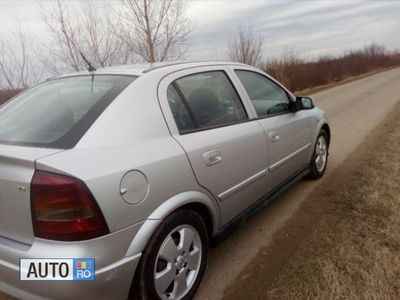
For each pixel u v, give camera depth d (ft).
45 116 7.87
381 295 7.93
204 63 10.11
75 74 9.77
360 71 133.28
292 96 13.71
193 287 8.30
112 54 36.35
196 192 8.05
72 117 7.39
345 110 37.50
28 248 6.29
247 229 11.82
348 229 11.00
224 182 8.99
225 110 9.84
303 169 14.34
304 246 10.39
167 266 7.51
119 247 6.42
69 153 6.37
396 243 9.89
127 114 7.36
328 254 9.74
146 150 7.14
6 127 7.98
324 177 16.17
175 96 8.54
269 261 9.85
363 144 21.81
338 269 9.00
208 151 8.44
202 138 8.50
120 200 6.38
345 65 127.95
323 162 16.20
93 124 6.95
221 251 10.57
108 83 8.30
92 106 7.46
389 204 12.40
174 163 7.50
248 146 9.87
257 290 8.65
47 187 5.91
